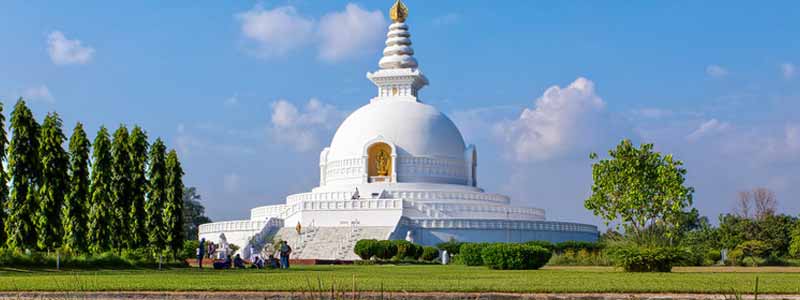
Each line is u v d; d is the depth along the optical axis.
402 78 149.75
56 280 43.16
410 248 103.56
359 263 98.12
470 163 146.75
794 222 123.44
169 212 85.25
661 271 63.53
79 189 74.25
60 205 71.25
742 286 37.94
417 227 123.25
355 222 125.12
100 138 77.62
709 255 97.62
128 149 79.56
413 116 144.88
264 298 34.78
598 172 76.00
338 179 144.25
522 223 126.75
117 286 38.06
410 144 142.12
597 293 35.47
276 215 141.25
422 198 135.25
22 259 66.62
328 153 149.88
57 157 71.44
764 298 33.34
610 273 58.88
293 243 119.19
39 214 70.19
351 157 143.12
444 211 131.38
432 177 142.00
